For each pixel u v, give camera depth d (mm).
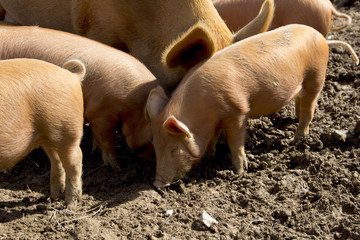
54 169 5578
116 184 6223
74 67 5938
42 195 5918
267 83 5918
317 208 5391
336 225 5129
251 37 6180
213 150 6449
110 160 6523
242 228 5180
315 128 6938
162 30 6828
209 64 5801
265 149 6695
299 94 6609
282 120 7309
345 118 7188
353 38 9758
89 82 6223
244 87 5785
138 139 6379
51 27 7980
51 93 4973
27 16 8117
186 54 6047
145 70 6543
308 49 6312
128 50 7355
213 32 6352
